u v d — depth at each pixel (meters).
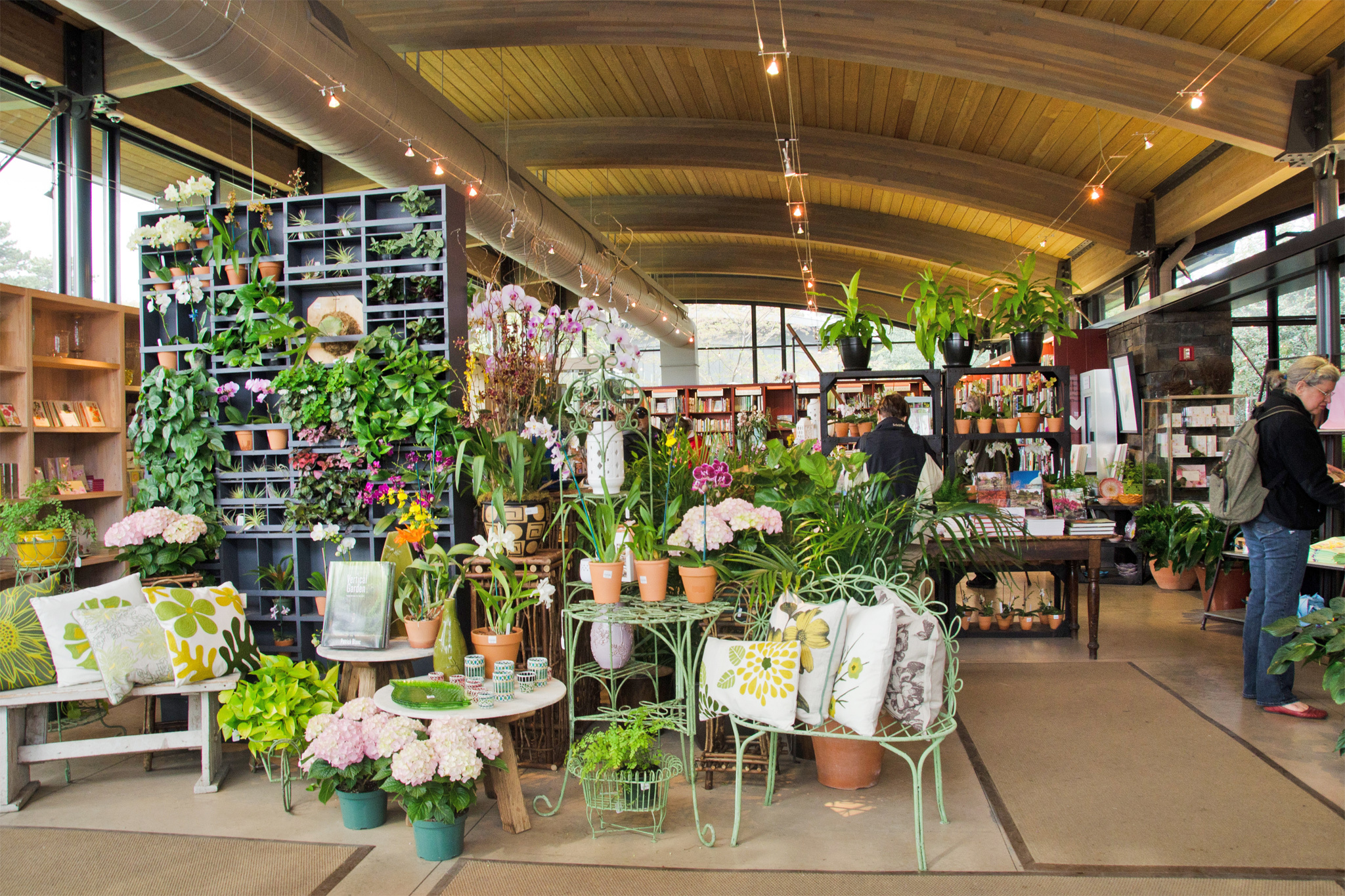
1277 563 4.11
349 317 4.48
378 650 3.49
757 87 8.73
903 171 9.74
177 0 3.76
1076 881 2.55
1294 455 3.97
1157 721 4.04
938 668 2.89
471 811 3.19
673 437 3.80
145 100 7.15
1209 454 8.34
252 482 4.54
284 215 4.61
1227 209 8.01
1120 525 8.74
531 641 3.70
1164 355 9.00
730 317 18.86
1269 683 4.11
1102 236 9.69
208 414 4.52
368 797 3.02
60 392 5.48
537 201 8.38
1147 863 2.64
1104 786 3.26
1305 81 6.47
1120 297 11.60
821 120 9.52
